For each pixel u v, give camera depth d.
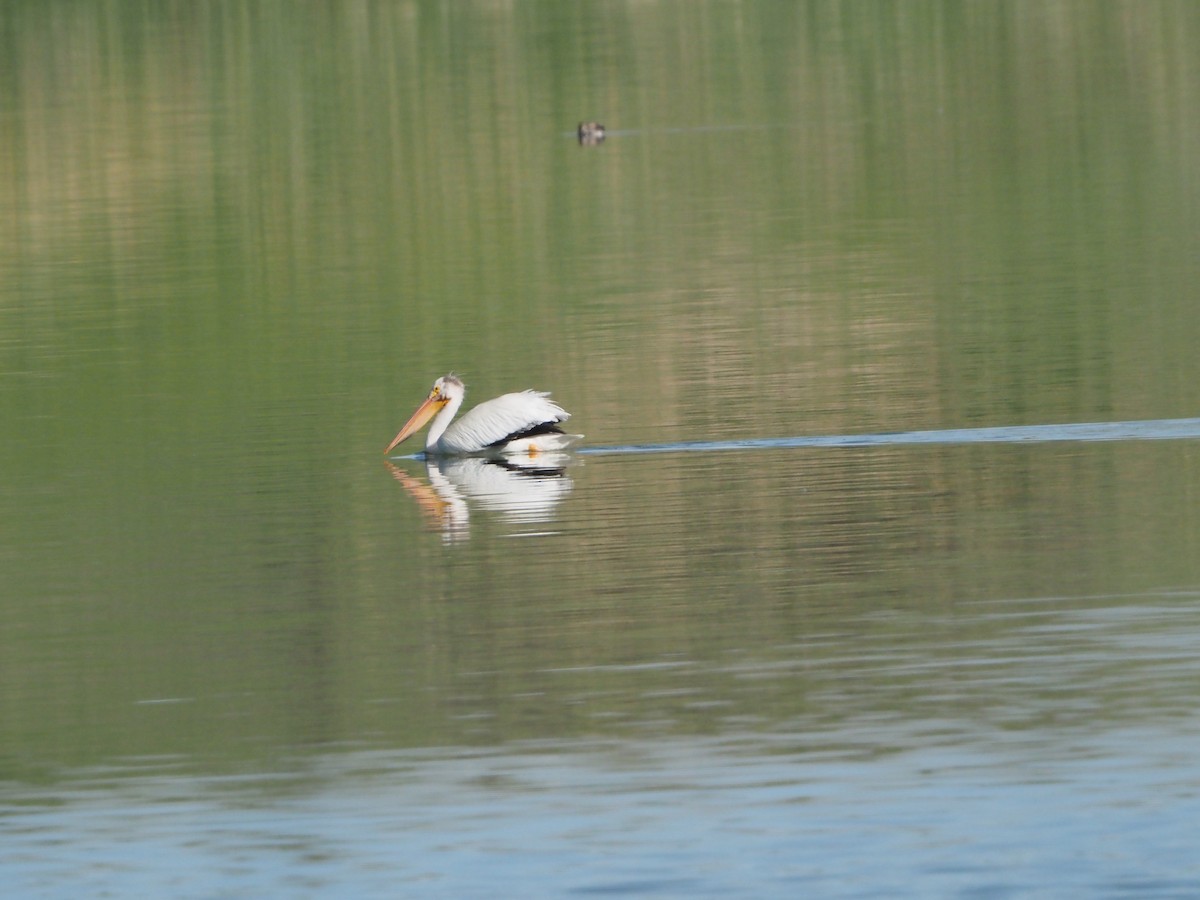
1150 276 50.22
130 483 34.19
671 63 96.62
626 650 23.73
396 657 23.84
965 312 47.16
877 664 22.75
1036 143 73.25
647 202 66.25
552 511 30.97
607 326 47.66
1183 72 86.00
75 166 76.75
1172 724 20.34
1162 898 16.48
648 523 29.91
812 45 99.62
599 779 19.69
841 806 18.70
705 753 20.22
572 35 104.69
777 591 25.95
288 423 38.91
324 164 75.56
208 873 17.98
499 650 23.94
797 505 30.56
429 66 97.44
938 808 18.53
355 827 18.83
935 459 33.22
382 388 41.88
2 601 27.03
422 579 27.30
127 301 53.59
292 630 25.14
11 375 44.81
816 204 64.62
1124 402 36.84
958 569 26.53
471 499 32.06
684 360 43.44
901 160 71.75
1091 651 22.81
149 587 27.48
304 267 57.72
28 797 19.97
